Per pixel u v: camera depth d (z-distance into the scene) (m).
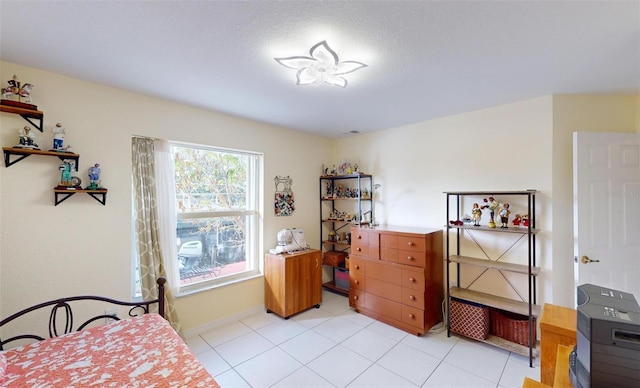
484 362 2.29
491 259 2.77
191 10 1.33
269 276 3.28
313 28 1.48
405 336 2.72
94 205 2.19
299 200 3.86
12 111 1.79
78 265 2.11
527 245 2.56
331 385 2.02
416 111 2.92
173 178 2.69
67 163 2.03
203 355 2.40
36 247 1.94
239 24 1.45
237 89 2.32
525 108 2.57
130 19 1.40
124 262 2.33
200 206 3.00
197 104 2.70
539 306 2.46
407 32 1.51
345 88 2.29
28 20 1.39
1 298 1.82
